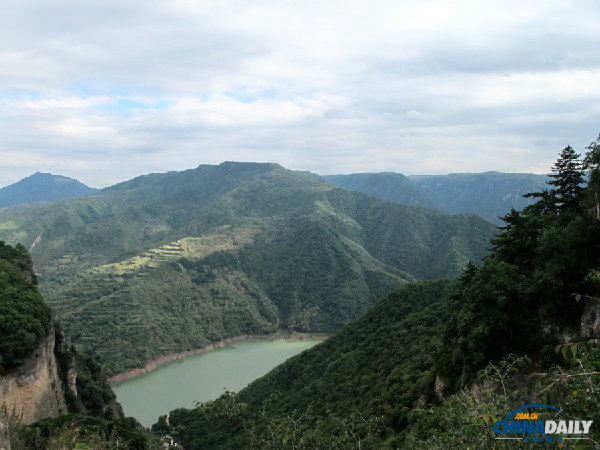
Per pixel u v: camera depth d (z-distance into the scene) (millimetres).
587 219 41000
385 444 49500
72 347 108562
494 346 43406
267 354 187750
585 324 37312
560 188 60469
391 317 99500
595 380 15789
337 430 48406
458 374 48969
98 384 103562
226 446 72375
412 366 68375
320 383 86000
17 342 59594
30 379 61500
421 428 42969
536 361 38875
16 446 33000
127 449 53906
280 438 36562
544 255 44094
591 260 39000
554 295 40188
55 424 57000
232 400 45656
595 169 46438
